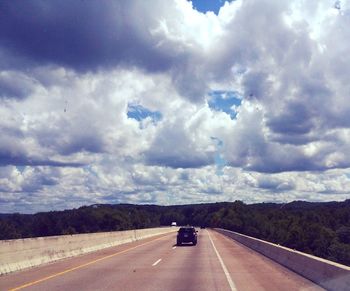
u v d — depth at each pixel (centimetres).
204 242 5328
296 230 7388
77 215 10744
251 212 13888
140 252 3606
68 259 2923
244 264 2569
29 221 9794
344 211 8750
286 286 1683
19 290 1580
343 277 1451
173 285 1717
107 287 1661
